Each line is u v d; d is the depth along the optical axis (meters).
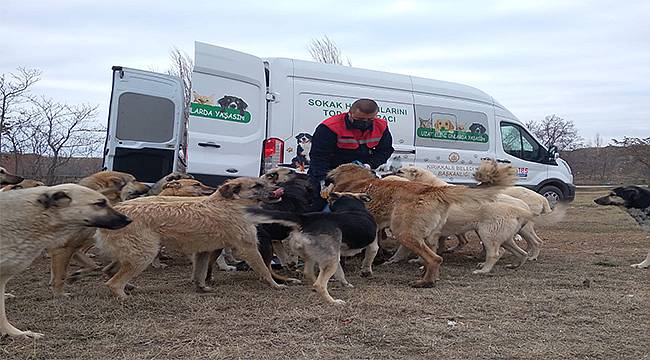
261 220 5.58
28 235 4.26
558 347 4.22
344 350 4.12
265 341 4.27
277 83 9.65
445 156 11.62
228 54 9.12
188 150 8.78
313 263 5.93
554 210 8.34
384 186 6.80
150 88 9.83
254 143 9.37
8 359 3.84
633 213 8.72
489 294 5.89
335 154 7.66
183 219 5.60
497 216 7.22
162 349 4.07
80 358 3.89
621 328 4.71
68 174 15.19
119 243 5.38
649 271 7.32
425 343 4.25
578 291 6.06
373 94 10.70
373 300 5.52
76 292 5.74
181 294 5.76
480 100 12.41
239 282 6.45
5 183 7.22
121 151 9.54
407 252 7.94
